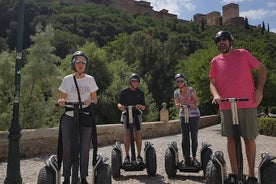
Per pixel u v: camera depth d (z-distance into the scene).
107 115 29.44
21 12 5.57
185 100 5.98
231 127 3.81
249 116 3.79
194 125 5.90
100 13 78.19
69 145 3.91
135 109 6.27
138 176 6.06
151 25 84.94
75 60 4.04
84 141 3.91
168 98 42.88
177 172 6.36
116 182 5.53
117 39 53.66
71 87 4.03
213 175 3.62
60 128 3.98
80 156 3.89
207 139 13.39
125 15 87.56
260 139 13.96
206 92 23.61
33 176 6.20
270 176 3.64
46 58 17.70
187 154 5.80
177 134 16.64
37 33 17.98
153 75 43.47
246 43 25.41
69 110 3.96
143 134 14.38
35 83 17.69
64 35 51.81
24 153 8.84
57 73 17.83
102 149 10.27
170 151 5.86
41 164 7.70
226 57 4.00
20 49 5.54
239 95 3.82
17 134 5.44
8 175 5.36
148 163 5.98
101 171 3.87
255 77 16.47
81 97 4.02
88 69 31.56
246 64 3.93
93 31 66.19
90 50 32.53
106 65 32.59
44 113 17.48
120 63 34.94
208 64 23.44
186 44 63.12
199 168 5.75
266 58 24.20
